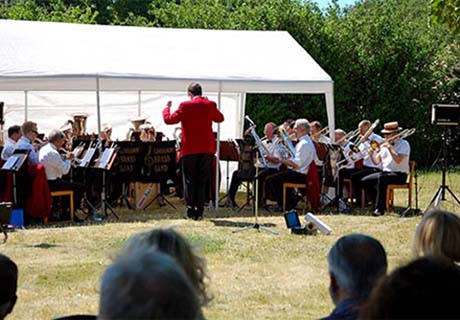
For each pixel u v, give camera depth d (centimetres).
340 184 1011
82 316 279
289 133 1077
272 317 488
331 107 1040
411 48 1670
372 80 1645
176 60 1039
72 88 936
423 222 299
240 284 575
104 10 2709
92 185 955
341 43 1630
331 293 246
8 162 838
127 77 955
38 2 2547
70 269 623
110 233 802
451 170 1664
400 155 961
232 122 1289
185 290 121
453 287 119
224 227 844
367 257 237
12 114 1188
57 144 877
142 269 122
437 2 609
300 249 714
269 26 1602
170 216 940
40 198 855
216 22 1655
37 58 970
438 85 1728
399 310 117
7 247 716
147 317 118
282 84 1015
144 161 981
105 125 1164
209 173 905
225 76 1002
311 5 1683
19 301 522
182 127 895
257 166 830
